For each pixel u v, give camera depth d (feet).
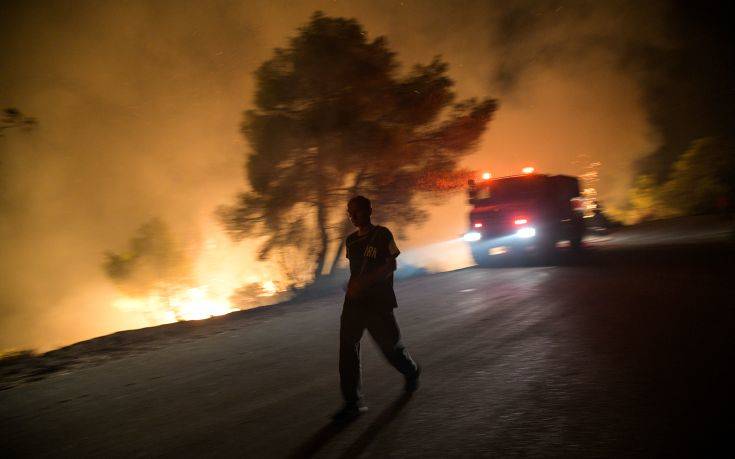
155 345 27.50
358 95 47.06
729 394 12.73
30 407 18.61
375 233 14.64
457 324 23.86
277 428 13.69
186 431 14.24
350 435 12.67
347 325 14.37
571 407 13.01
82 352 27.48
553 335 20.20
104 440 14.37
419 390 15.39
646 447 10.60
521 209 43.01
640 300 24.98
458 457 10.98
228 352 23.75
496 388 14.93
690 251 40.45
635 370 15.24
